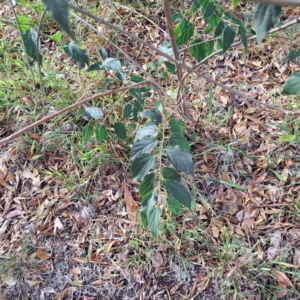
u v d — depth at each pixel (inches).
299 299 48.3
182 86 54.3
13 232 55.9
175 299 49.6
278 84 70.3
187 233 54.1
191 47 47.3
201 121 65.8
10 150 62.9
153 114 44.2
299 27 75.0
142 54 77.1
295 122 62.6
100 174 60.7
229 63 74.2
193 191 56.6
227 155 60.2
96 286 51.1
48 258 53.6
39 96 69.2
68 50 41.6
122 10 82.5
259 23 20.5
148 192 35.5
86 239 55.2
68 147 64.1
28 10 81.7
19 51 76.5
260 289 49.3
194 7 43.9
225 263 51.3
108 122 65.5
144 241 53.9
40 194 59.4
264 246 52.9
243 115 66.5
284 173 59.0
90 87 70.1
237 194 57.9
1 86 70.4
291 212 55.1
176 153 36.2
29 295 50.6
